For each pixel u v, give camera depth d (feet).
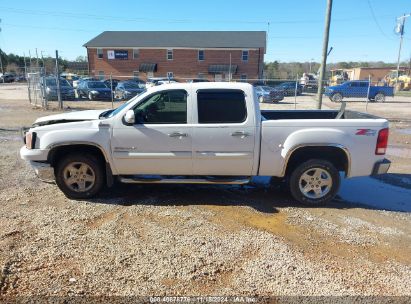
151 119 16.98
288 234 14.39
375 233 14.70
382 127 16.81
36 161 17.43
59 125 17.21
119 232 14.16
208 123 16.72
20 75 216.54
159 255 12.46
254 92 16.81
